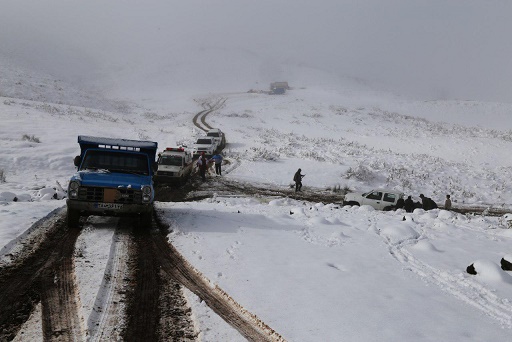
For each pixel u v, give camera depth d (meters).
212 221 10.84
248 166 29.67
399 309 5.45
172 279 6.23
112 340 4.23
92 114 48.34
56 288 5.54
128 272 6.41
